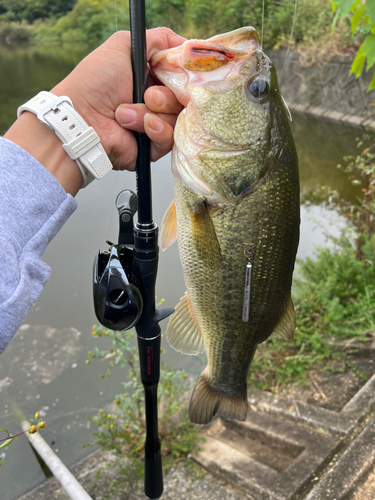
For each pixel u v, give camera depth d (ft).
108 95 1.03
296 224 1.25
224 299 1.27
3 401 2.63
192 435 2.12
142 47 0.95
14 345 3.04
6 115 7.24
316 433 2.03
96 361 2.92
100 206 4.30
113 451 2.16
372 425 1.97
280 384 2.47
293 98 10.59
